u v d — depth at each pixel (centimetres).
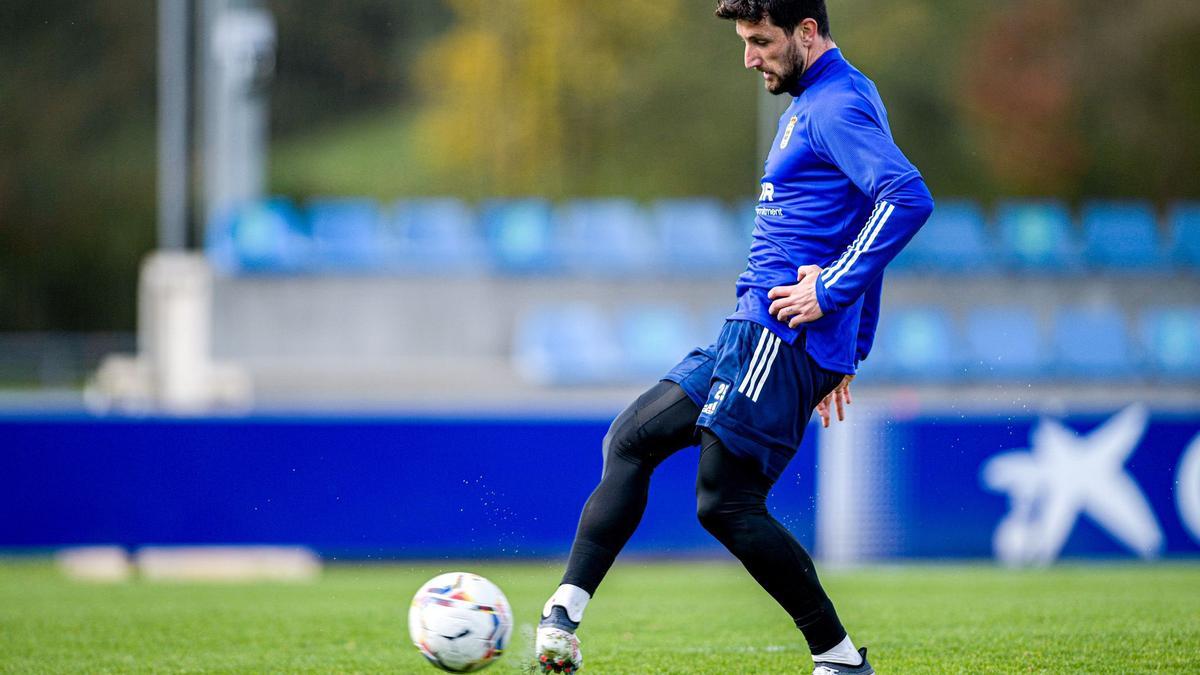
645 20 11294
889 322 5534
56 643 1972
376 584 2986
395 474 3434
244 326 5356
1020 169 11206
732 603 2441
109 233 11619
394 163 12531
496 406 4391
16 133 11806
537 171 11262
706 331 5566
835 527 3416
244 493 3431
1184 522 3419
